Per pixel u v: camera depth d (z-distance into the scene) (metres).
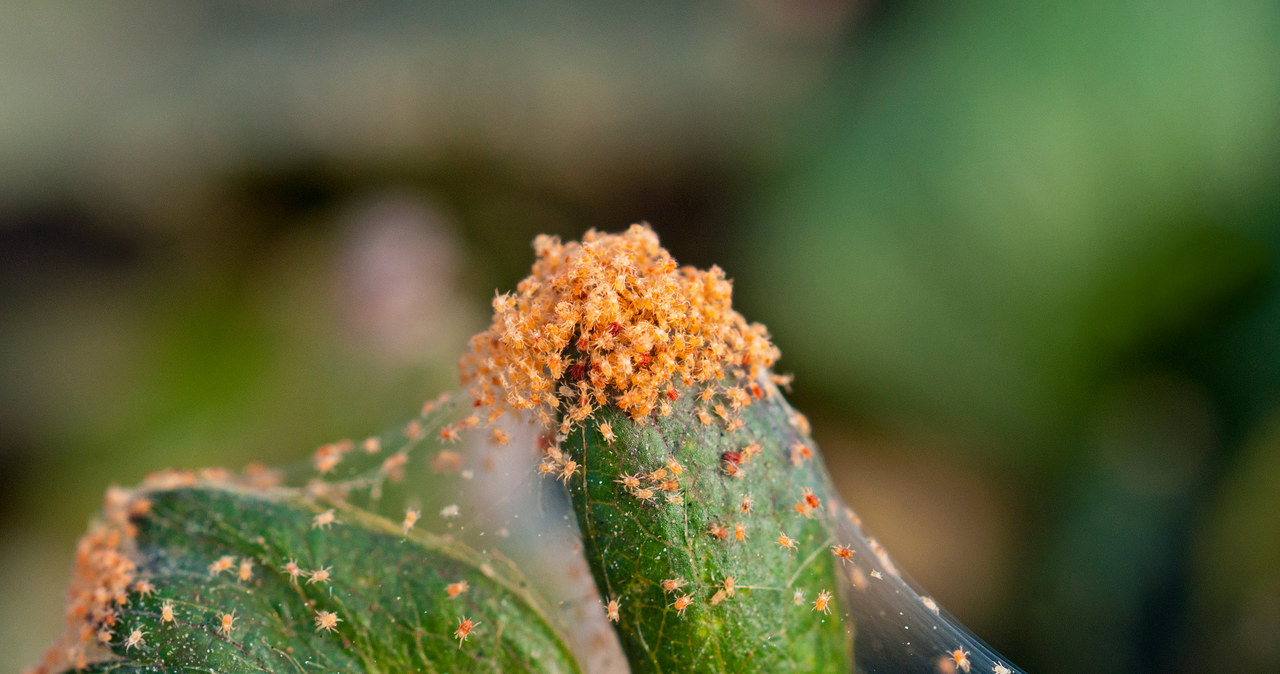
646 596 0.07
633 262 0.07
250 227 0.24
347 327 0.20
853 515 0.08
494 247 0.24
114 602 0.08
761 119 0.23
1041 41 0.17
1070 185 0.17
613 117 0.23
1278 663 0.13
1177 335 0.16
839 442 0.19
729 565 0.07
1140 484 0.15
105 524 0.08
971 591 0.17
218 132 0.24
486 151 0.24
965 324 0.17
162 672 0.08
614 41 0.25
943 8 0.20
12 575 0.18
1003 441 0.17
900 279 0.18
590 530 0.07
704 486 0.07
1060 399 0.17
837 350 0.18
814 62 0.23
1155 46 0.16
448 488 0.08
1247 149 0.16
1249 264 0.15
